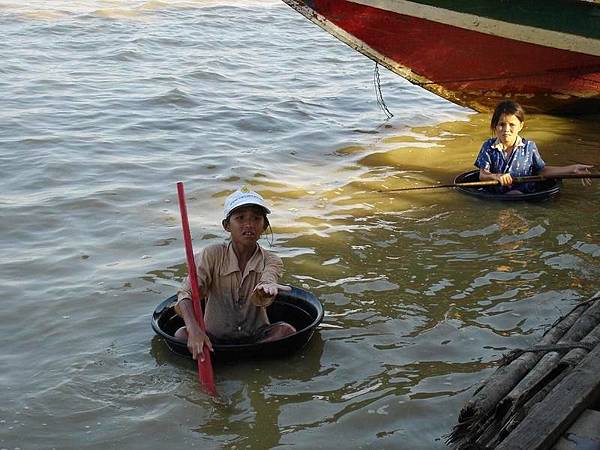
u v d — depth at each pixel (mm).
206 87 11125
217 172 7773
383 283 5602
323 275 5707
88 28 14578
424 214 6824
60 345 4820
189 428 4078
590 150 8711
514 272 5742
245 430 4070
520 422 3564
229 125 9391
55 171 7617
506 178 7113
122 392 4363
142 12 16344
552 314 5160
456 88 9320
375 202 7109
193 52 13297
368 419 4152
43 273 5676
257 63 12844
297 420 4148
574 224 6590
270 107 10219
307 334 4613
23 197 7004
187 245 4547
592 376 3756
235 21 16141
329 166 8141
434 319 5137
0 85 10672
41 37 13711
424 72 9141
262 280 4660
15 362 4645
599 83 9086
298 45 14375
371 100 10883
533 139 9039
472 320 5113
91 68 11852
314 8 8656
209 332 4848
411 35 8719
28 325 5027
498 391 3861
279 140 8938
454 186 7164
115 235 6309
